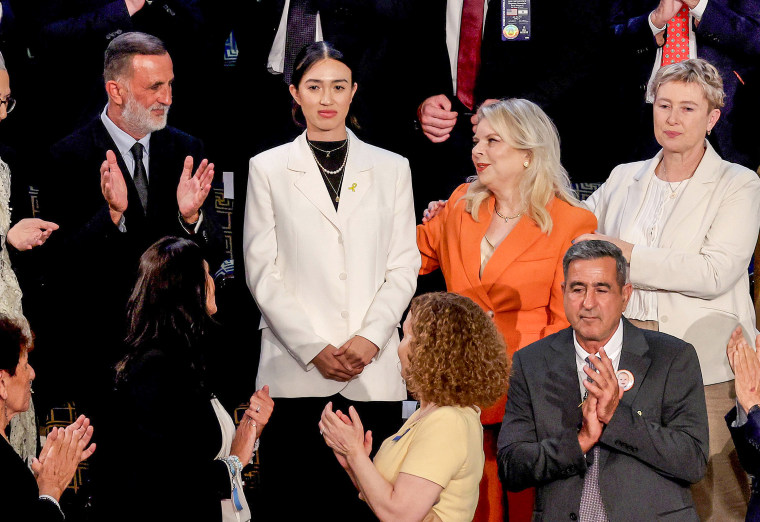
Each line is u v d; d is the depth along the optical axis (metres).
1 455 11.30
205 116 18.47
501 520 15.20
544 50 18.55
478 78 18.64
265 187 15.99
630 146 19.00
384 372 15.87
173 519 12.67
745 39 18.17
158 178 17.67
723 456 16.05
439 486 11.15
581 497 12.33
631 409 12.20
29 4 18.00
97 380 17.02
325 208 15.84
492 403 11.69
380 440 16.73
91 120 17.66
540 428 12.90
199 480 12.86
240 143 18.48
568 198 15.89
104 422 13.22
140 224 17.44
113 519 12.70
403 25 18.48
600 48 18.64
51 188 17.44
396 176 16.34
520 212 15.69
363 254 15.86
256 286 15.70
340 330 15.64
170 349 13.05
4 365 12.26
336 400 16.22
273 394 15.83
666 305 16.11
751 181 16.16
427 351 11.55
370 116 18.53
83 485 16.61
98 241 17.09
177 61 18.30
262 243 15.90
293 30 18.25
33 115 17.72
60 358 17.09
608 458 12.28
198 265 13.52
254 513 16.77
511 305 15.44
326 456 16.33
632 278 15.82
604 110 18.94
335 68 15.87
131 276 17.20
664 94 16.20
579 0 18.48
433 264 17.03
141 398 12.77
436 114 18.36
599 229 17.31
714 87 16.05
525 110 15.71
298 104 16.66
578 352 13.11
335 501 16.48
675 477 12.16
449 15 18.67
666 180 16.66
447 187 18.75
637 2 19.31
